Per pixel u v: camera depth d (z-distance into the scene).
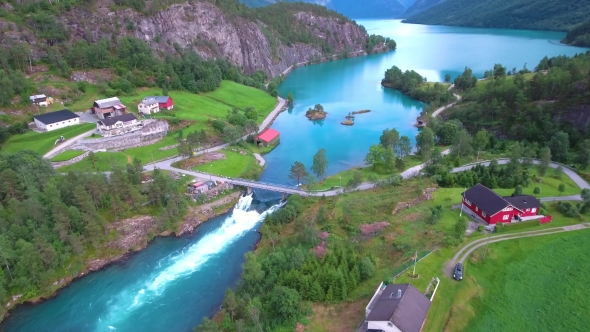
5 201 102.31
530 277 79.94
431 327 68.19
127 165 120.31
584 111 156.00
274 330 71.50
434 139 173.12
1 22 187.75
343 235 99.69
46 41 199.75
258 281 83.69
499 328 68.81
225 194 128.62
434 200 111.50
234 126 175.00
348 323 71.88
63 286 92.00
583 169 130.88
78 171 117.06
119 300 87.88
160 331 79.19
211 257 101.69
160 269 97.69
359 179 120.25
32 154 119.50
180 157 148.00
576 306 72.94
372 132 198.00
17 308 86.00
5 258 85.25
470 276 79.88
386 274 82.56
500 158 145.25
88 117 166.00
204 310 84.19
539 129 161.62
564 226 95.44
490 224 96.12
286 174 148.75
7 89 156.62
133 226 108.88
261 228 111.19
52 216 96.94
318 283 78.25
